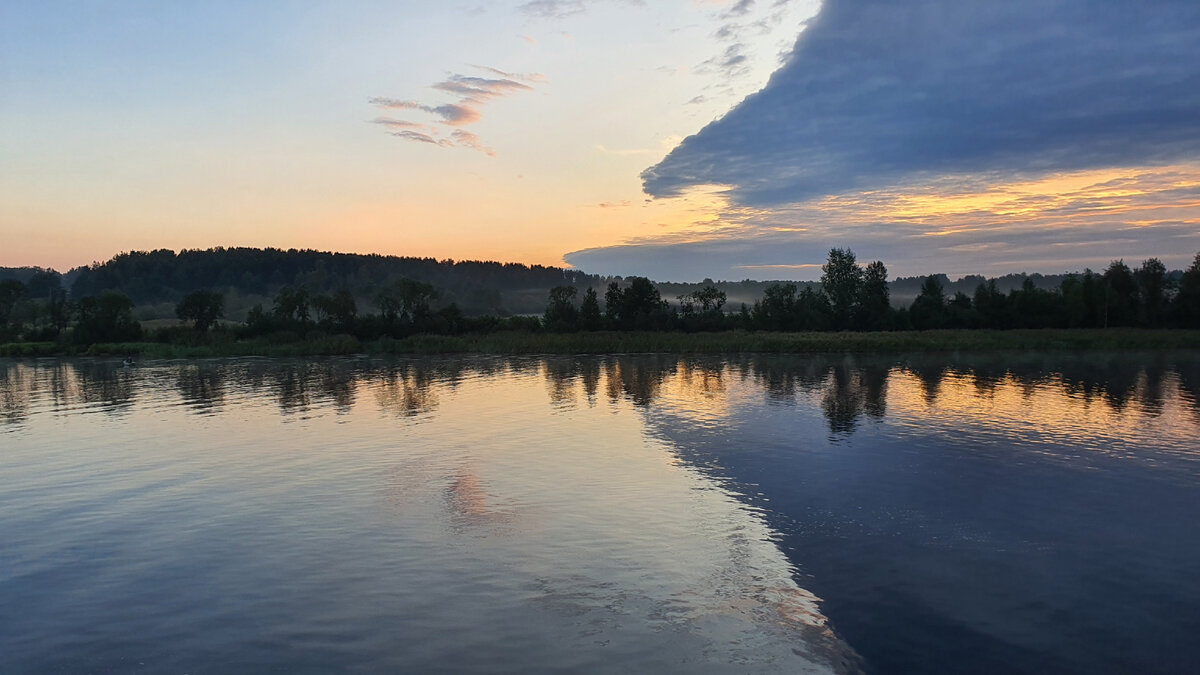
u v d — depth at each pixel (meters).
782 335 94.94
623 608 13.95
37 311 128.25
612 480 23.31
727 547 17.16
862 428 31.70
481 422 35.31
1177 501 20.42
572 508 20.30
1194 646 12.21
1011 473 23.62
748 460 25.88
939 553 16.61
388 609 14.05
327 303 112.94
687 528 18.52
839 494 21.44
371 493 22.33
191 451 29.73
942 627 13.06
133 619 13.98
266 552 17.38
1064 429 31.06
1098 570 15.55
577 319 117.25
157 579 15.93
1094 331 90.50
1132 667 11.59
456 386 52.28
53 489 24.12
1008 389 44.81
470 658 12.12
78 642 13.10
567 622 13.38
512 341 94.12
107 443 32.34
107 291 117.50
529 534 18.20
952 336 87.44
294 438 32.00
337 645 12.67
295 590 15.09
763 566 15.98
